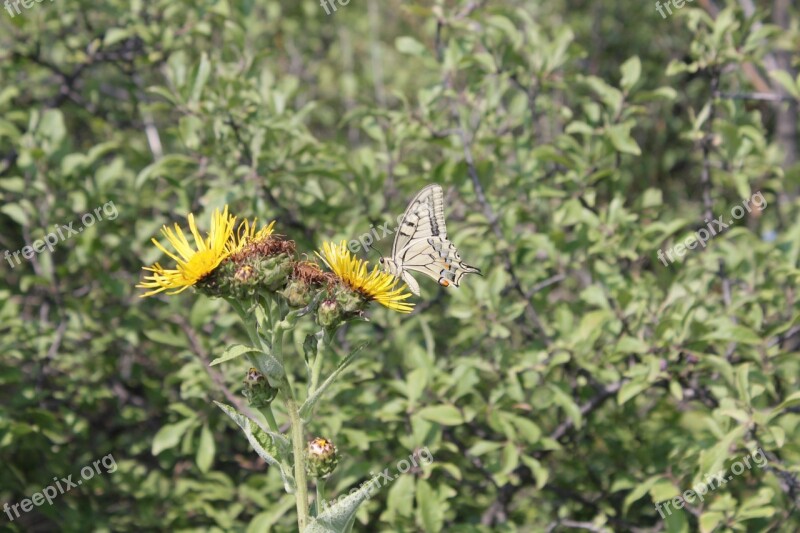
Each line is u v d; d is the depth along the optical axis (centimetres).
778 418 818
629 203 1331
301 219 977
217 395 886
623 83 914
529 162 951
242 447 1044
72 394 1011
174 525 955
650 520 941
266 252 546
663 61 1634
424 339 974
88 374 1005
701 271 895
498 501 912
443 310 1012
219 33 1138
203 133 937
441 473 891
